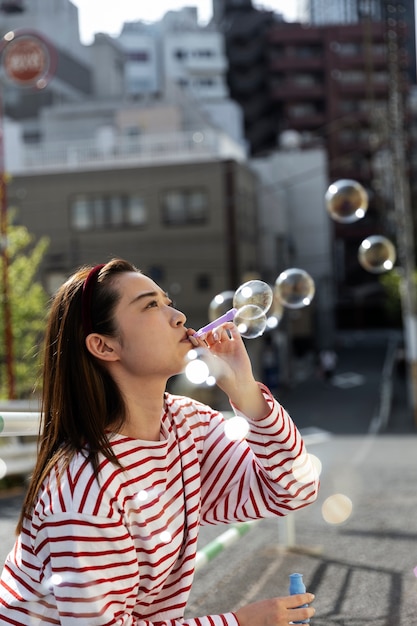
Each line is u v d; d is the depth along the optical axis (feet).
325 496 26.81
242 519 5.95
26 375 52.03
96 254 102.12
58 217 102.42
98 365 5.30
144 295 5.26
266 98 230.27
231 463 5.91
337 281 210.59
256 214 115.55
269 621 5.27
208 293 101.76
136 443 5.24
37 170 107.24
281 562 16.69
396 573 15.33
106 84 181.16
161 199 102.01
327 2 234.79
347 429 74.95
